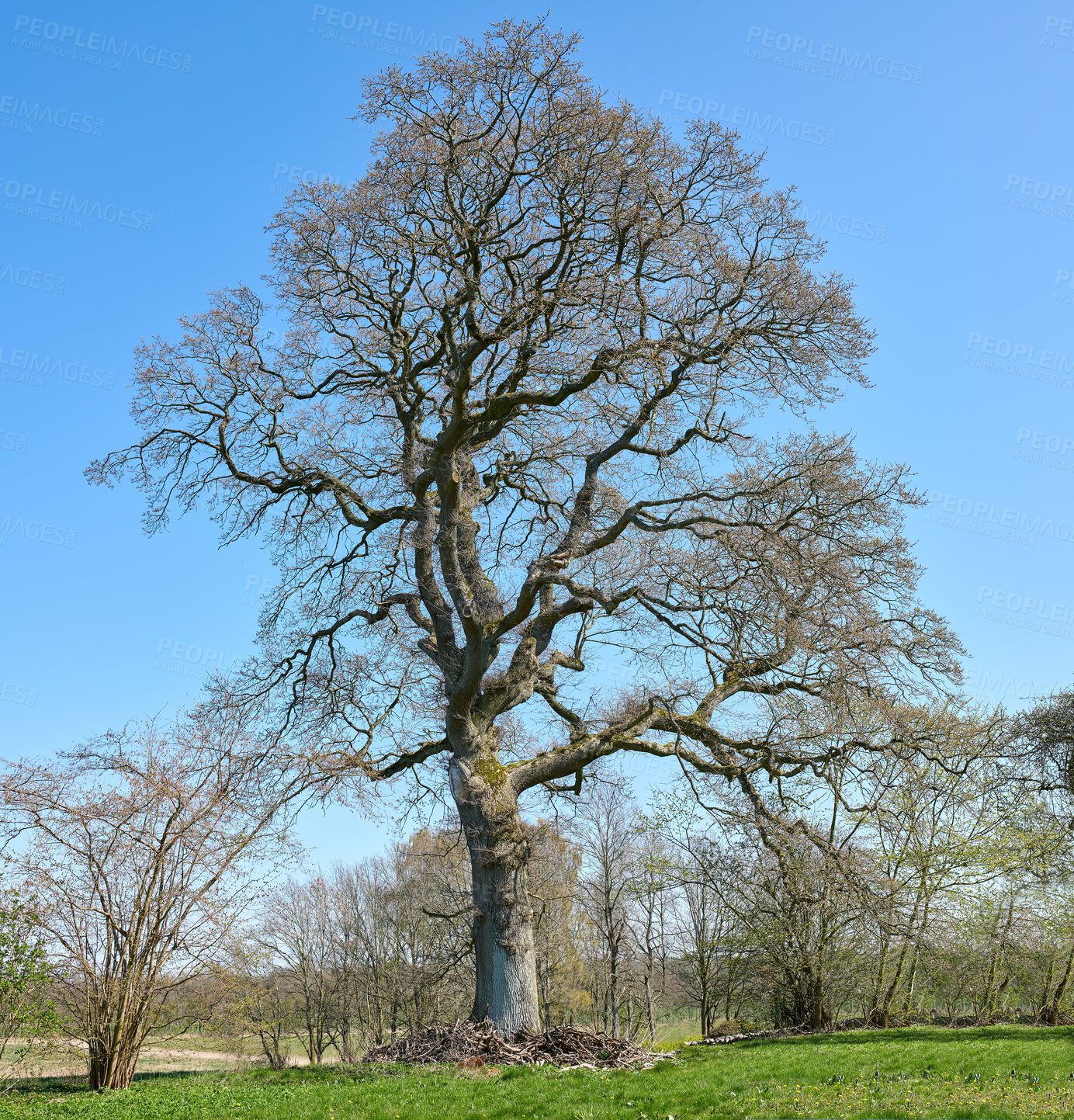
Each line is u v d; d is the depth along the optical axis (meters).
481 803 17.38
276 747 17.59
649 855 27.69
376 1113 11.20
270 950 19.08
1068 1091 10.47
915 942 19.17
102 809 15.48
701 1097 11.27
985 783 22.84
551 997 32.59
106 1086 15.00
